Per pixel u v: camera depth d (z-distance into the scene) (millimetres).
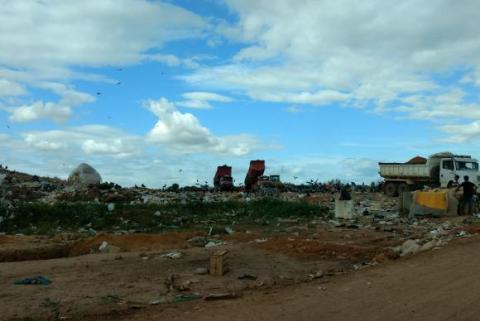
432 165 42438
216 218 28547
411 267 12164
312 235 20797
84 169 40938
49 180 43250
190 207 30406
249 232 22344
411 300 8781
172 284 11055
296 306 8586
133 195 36094
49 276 11688
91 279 11438
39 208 24734
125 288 10586
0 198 27594
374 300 8844
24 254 16281
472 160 40781
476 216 27641
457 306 8312
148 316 8336
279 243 16844
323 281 11133
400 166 44938
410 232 21844
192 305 9000
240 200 36188
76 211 25234
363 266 13703
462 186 29203
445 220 26609
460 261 12633
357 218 28625
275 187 56094
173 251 15648
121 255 14914
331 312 8109
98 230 23547
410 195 30594
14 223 23172
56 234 21219
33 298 9523
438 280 10430
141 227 24578
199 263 13688
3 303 9133
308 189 58156
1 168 43469
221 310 8461
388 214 30500
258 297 9531
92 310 8836
